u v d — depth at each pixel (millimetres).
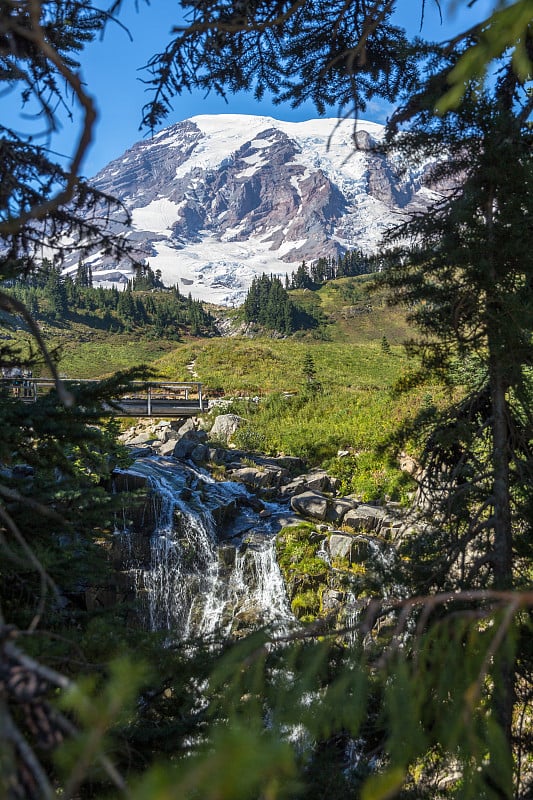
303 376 50125
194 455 23297
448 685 1728
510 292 5340
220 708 3682
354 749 4086
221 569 16062
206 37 4336
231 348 59000
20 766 1017
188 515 16859
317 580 15633
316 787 3621
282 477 21609
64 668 3213
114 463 18062
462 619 1814
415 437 6129
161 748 3717
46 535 4996
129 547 15484
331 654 3414
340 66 5395
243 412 31641
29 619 4445
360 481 20562
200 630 14727
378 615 4445
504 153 4988
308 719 1785
